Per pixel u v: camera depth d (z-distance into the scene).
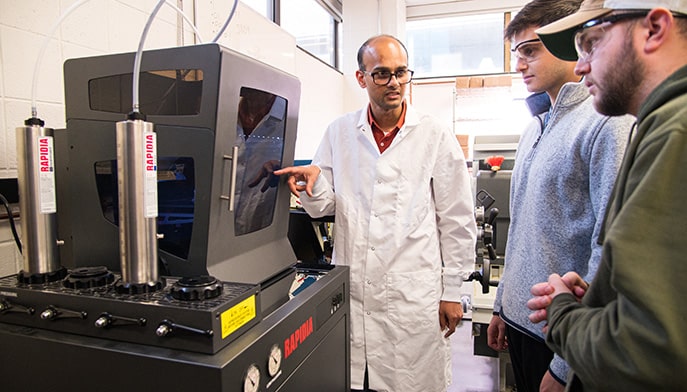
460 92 4.99
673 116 0.53
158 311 0.61
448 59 5.36
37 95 1.17
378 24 4.68
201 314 0.59
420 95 5.27
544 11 1.10
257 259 0.92
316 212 1.55
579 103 1.06
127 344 0.63
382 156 1.57
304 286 1.00
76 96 0.84
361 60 1.55
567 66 1.12
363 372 1.55
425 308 1.53
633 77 0.61
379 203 1.55
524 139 1.35
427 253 1.55
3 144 1.10
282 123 1.01
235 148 0.79
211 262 0.78
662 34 0.57
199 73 0.75
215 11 2.01
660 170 0.51
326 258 1.95
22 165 0.74
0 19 1.08
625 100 0.63
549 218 1.08
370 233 1.54
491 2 5.14
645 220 0.51
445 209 1.59
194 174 0.77
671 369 0.48
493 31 5.23
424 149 1.58
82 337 0.65
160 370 0.59
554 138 1.09
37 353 0.66
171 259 0.79
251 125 0.89
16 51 1.12
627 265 0.50
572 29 0.73
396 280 1.53
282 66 2.87
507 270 1.28
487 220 1.80
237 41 2.25
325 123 4.34
